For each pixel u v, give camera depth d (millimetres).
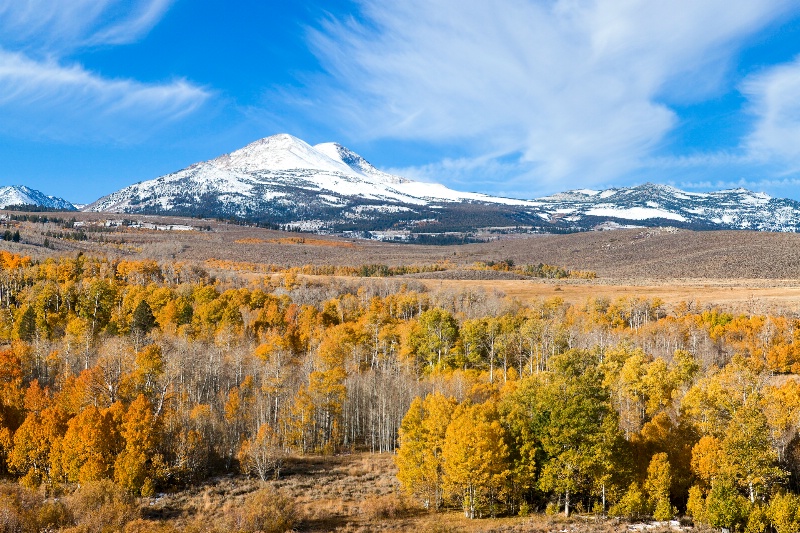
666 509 46375
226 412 73062
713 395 56594
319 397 74688
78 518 46750
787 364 85625
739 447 46531
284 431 73375
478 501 51094
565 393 49969
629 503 46812
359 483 62281
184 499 55719
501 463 50188
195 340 99875
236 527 47031
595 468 47594
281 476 64812
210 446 68750
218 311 113750
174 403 70938
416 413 58000
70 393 67312
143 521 47188
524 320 110000
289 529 47938
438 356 99062
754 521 42906
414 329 106062
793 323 102062
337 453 75125
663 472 47594
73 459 55219
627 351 80875
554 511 49781
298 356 102938
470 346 97938
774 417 51156
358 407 83750
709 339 97000
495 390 77812
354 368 90562
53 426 57625
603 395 50250
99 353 88125
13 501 47594
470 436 50250
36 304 110562
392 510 52875
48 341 97562
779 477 46500
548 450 49656
